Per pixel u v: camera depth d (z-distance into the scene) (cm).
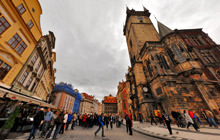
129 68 3272
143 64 2334
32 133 525
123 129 1119
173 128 942
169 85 1420
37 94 1972
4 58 1031
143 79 2181
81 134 782
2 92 761
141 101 1906
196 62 1502
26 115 811
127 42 4059
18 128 662
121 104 4462
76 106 5412
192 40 2444
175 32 1880
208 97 1318
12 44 1122
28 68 1407
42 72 2017
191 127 978
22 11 1243
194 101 1318
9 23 1054
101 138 642
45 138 599
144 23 3362
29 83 1555
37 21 1579
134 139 611
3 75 1038
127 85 3128
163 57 1881
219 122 1145
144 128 1034
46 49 2027
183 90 1398
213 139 499
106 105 7044
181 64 1567
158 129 917
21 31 1233
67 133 816
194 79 1455
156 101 1633
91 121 1330
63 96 4238
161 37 2233
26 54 1356
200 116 1209
